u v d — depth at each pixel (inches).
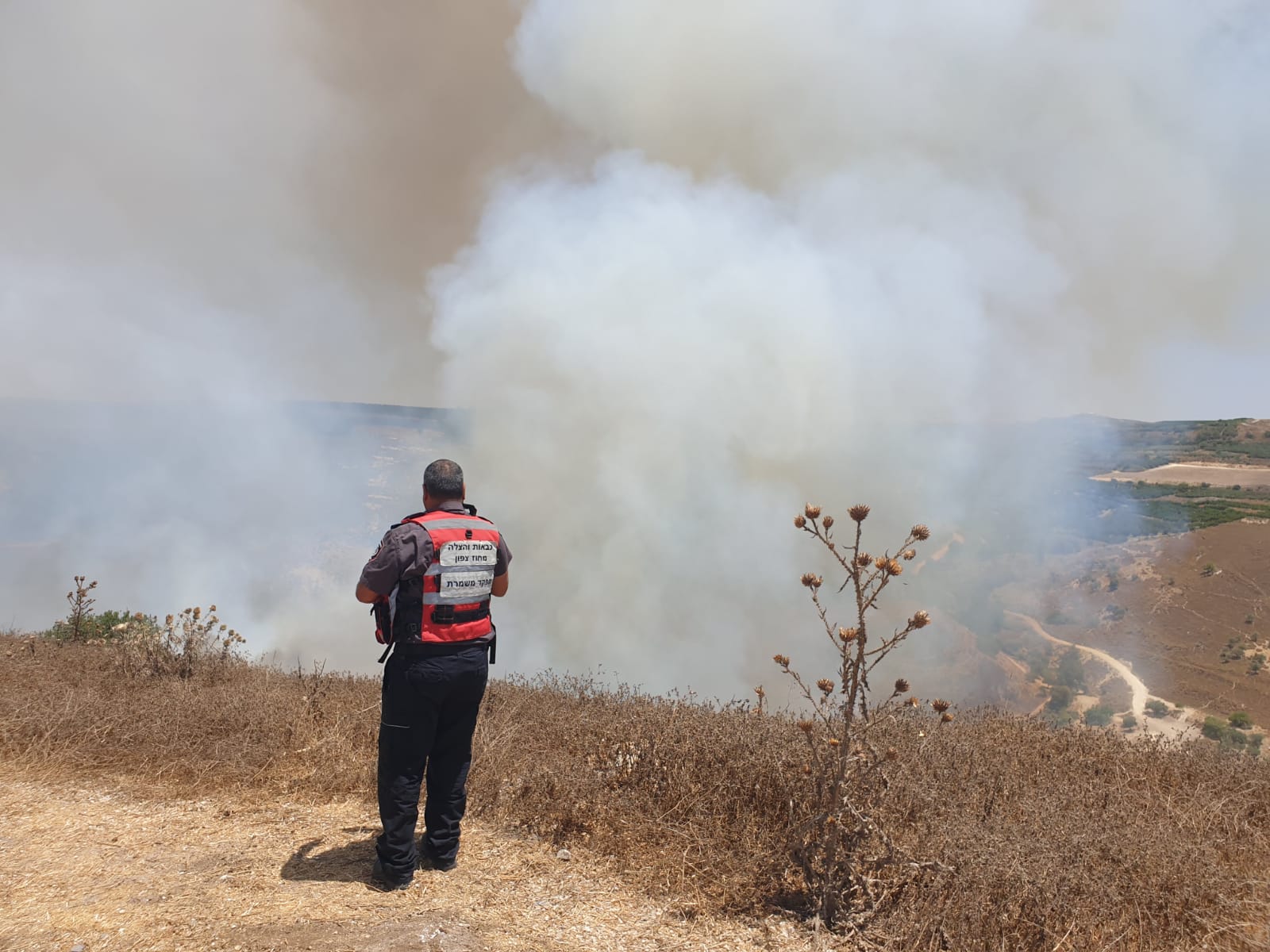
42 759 183.0
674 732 178.9
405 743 127.6
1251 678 1834.4
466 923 115.1
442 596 129.0
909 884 120.7
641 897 127.0
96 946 104.3
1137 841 130.9
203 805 163.8
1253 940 109.8
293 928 110.6
